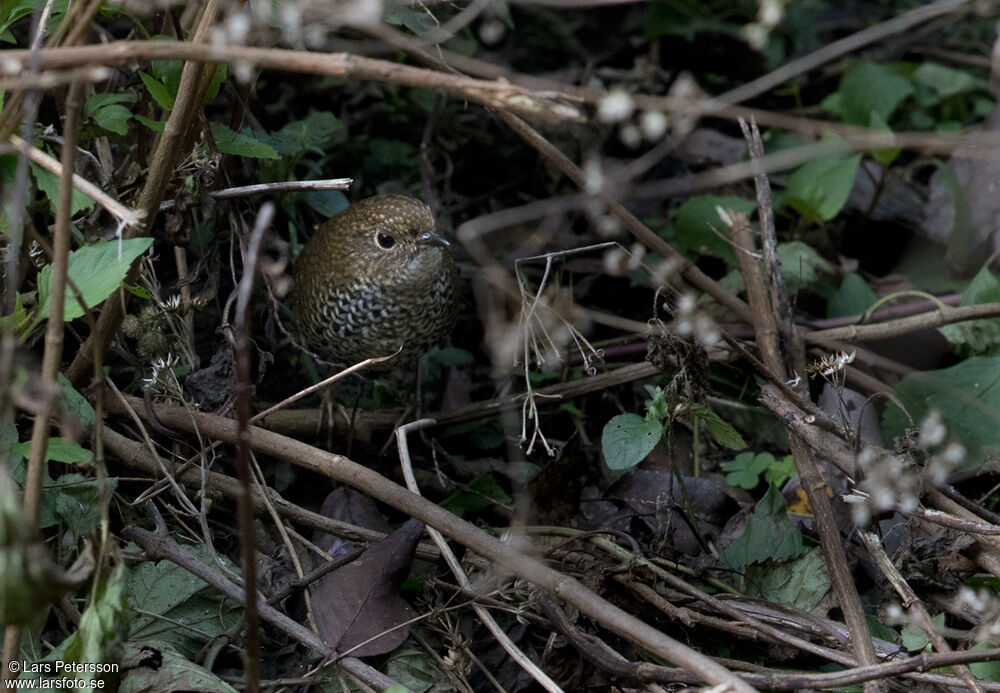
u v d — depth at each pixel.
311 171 10.55
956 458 6.30
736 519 7.96
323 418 8.55
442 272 8.55
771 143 12.17
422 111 11.98
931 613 6.56
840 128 11.10
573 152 12.23
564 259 10.72
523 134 8.32
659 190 10.20
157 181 6.17
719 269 11.07
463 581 6.71
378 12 6.08
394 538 6.82
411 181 11.63
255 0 6.37
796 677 5.45
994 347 9.51
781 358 8.59
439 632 6.78
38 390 4.09
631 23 13.98
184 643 6.42
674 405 6.79
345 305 8.53
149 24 8.13
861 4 14.84
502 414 9.09
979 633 5.80
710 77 13.58
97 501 6.31
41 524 6.09
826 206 10.27
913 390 8.51
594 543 7.22
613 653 6.14
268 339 8.68
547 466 7.82
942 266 11.55
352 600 6.61
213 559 6.93
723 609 6.43
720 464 9.19
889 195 12.44
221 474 7.42
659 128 6.20
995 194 10.91
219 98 10.77
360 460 8.77
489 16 10.32
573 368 10.23
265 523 7.53
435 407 9.77
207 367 8.41
